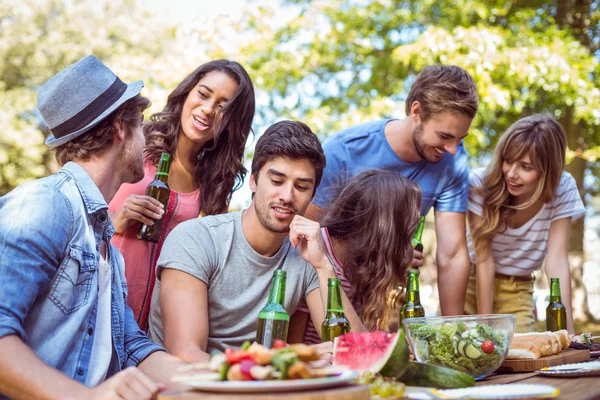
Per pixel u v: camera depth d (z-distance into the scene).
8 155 14.23
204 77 3.25
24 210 1.75
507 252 3.94
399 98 10.25
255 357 1.40
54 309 1.81
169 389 1.58
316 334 2.70
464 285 3.70
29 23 15.55
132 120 2.04
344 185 3.11
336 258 2.78
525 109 10.03
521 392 1.60
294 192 2.40
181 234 2.48
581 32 9.90
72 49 15.35
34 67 15.45
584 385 1.97
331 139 3.72
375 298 2.72
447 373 1.77
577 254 9.95
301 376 1.37
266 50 10.24
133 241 2.96
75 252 1.85
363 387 1.39
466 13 9.70
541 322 8.80
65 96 1.95
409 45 8.94
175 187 3.27
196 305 2.38
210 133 3.25
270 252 2.54
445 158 3.62
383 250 2.72
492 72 8.95
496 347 2.06
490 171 3.75
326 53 10.62
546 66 8.73
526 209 3.84
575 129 9.77
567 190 3.90
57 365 1.82
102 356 1.96
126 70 9.75
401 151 3.54
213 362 1.46
